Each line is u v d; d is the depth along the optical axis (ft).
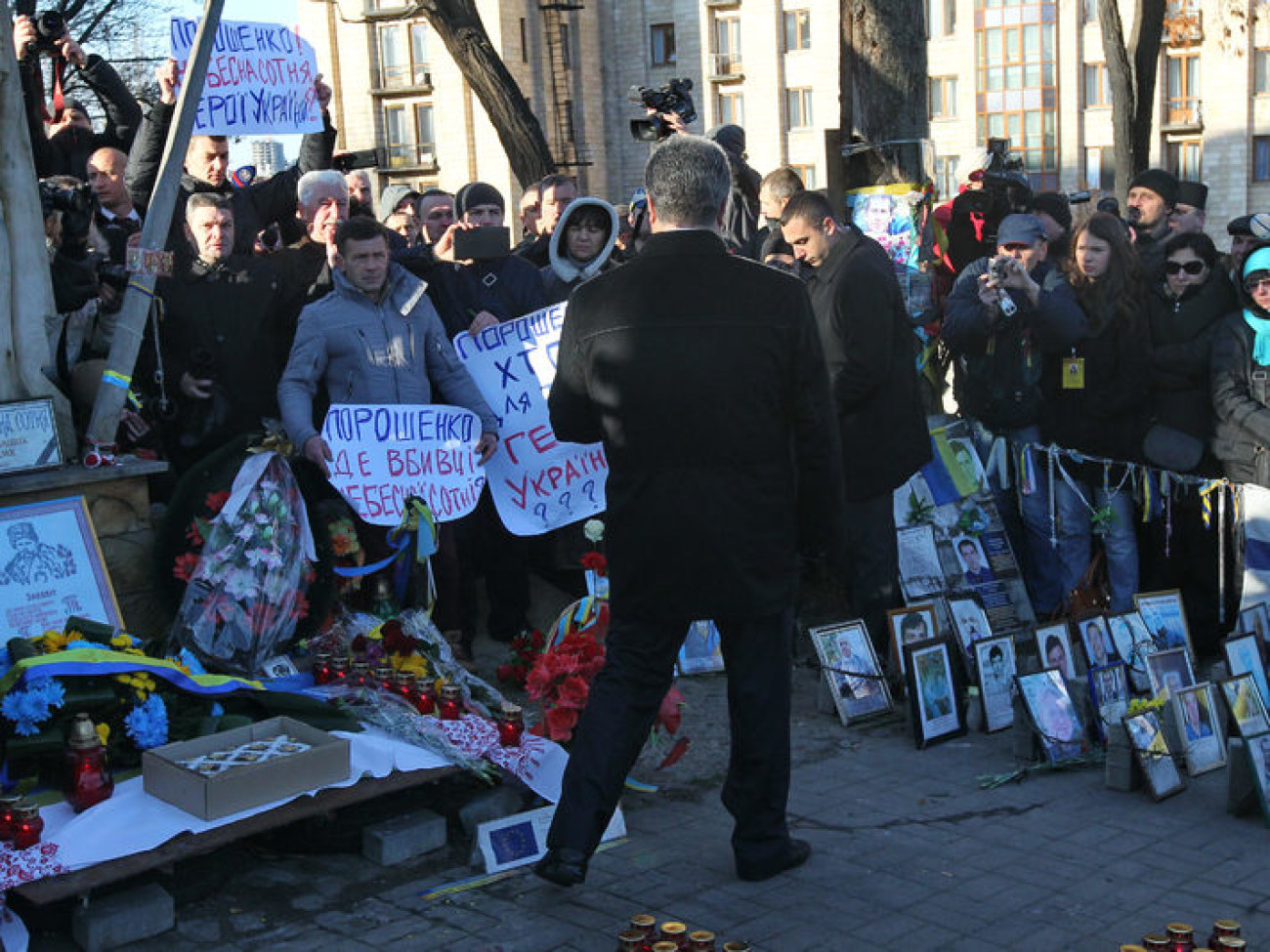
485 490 20.93
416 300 18.30
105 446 16.08
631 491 12.76
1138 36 51.19
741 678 13.41
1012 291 21.68
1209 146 139.03
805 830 14.92
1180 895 13.24
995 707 18.17
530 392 19.10
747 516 12.67
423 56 155.94
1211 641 21.68
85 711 13.60
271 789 13.09
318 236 19.40
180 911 13.00
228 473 16.56
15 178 16.37
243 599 15.78
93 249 19.35
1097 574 22.48
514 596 21.49
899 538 21.57
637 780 16.43
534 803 15.40
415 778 14.12
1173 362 21.03
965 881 13.60
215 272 18.43
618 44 165.37
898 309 19.63
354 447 17.22
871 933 12.51
